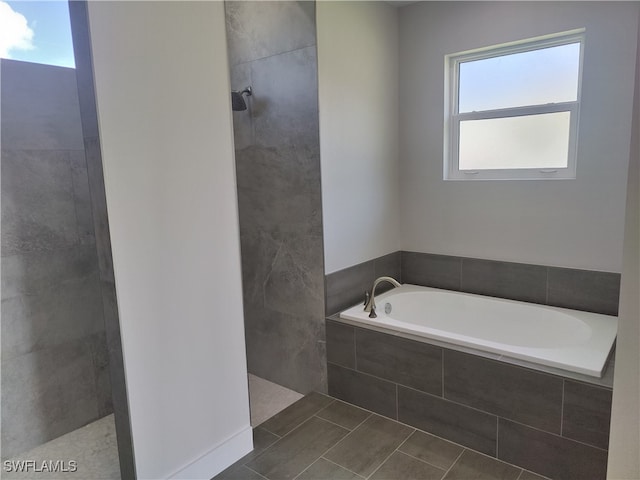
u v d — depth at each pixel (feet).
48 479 7.23
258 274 10.37
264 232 10.07
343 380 9.27
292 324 9.93
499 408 7.26
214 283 6.87
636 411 2.43
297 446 7.84
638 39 2.23
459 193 10.25
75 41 5.43
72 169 8.03
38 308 7.86
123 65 5.56
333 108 9.10
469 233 10.25
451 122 10.37
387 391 8.61
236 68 9.93
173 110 6.14
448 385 7.77
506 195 9.61
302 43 8.75
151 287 6.07
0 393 7.55
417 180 10.86
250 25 9.50
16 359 7.67
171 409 6.46
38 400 7.99
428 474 7.06
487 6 9.32
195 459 6.84
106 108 5.43
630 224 2.27
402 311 10.46
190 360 6.64
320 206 9.05
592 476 6.55
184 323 6.51
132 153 5.73
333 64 9.00
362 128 9.88
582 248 8.84
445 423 7.92
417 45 10.38
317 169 8.95
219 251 6.89
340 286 9.62
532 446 7.02
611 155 8.31
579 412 6.51
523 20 8.92
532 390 6.89
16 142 7.36
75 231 8.18
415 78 10.53
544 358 6.96
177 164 6.23
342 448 7.76
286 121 9.24
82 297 8.38
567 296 9.11
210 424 7.02
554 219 9.08
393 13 10.44
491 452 7.45
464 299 10.10
